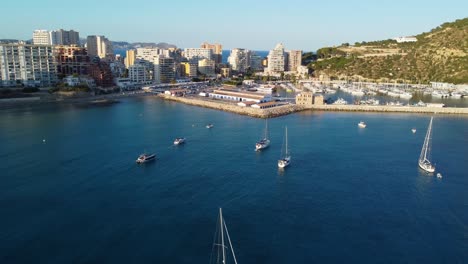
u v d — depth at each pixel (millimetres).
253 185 117562
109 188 114625
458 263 78688
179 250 82062
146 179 122250
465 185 118500
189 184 118125
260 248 83188
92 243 84438
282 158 144625
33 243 84250
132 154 149250
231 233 88938
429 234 89500
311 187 116250
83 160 141125
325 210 100938
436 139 177250
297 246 84188
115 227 91188
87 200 105938
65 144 162625
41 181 119438
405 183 119938
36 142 165500
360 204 104750
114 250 81875
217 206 102688
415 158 146125
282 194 110812
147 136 179375
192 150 155750
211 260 78562
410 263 78562
